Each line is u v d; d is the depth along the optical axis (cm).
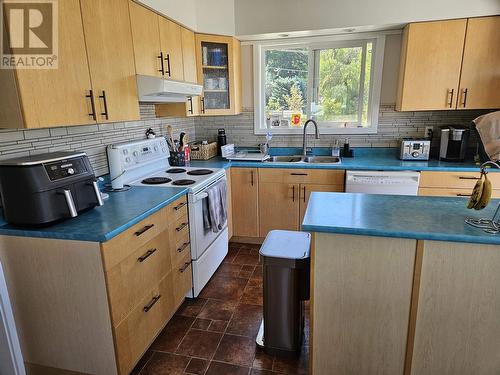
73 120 167
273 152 371
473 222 141
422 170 281
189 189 227
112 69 195
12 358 164
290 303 179
